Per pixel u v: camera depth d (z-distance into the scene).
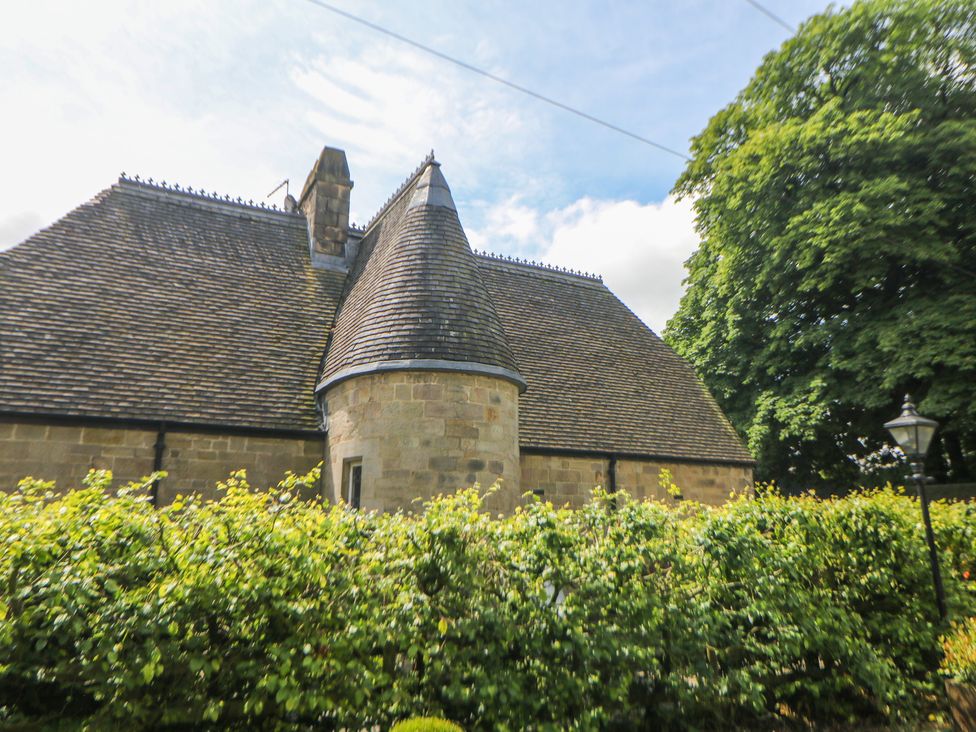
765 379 23.12
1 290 11.26
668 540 6.52
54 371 10.46
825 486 24.09
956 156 18.62
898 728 6.56
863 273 19.09
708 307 25.11
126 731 4.32
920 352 17.44
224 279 14.04
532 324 17.48
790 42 21.41
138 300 12.45
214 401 11.36
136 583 4.67
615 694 5.50
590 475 14.23
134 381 10.98
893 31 19.42
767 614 6.45
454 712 5.20
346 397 11.32
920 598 8.19
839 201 18.34
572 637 5.45
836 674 6.94
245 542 5.04
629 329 19.88
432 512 5.98
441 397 10.80
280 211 16.89
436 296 11.70
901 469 22.39
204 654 4.54
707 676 6.04
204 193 15.85
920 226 18.86
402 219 13.74
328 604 5.00
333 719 4.88
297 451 11.76
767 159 20.22
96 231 13.38
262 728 4.80
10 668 4.11
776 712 6.82
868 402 18.80
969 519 9.54
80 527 4.77
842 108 20.31
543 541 5.87
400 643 5.03
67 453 10.09
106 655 4.23
